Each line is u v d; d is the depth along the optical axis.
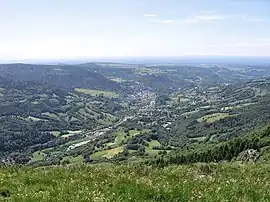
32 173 16.31
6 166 19.42
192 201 11.02
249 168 18.94
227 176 16.30
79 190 12.35
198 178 15.19
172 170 17.62
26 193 12.09
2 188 12.90
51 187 13.22
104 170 17.44
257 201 11.11
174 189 12.07
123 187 12.62
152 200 11.30
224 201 10.91
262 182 14.13
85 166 19.16
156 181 14.12
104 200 10.92
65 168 18.47
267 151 70.62
